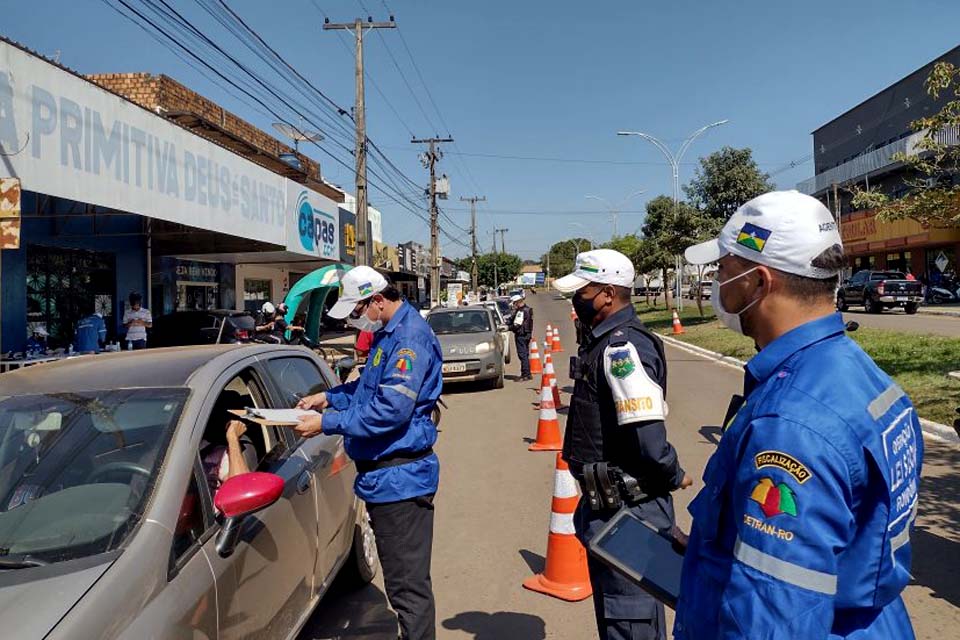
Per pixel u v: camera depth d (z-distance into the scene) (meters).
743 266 1.58
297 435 3.85
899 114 39.47
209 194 11.61
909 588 4.26
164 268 18.39
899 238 36.00
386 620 4.12
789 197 1.53
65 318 12.99
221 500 2.50
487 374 13.40
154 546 2.34
